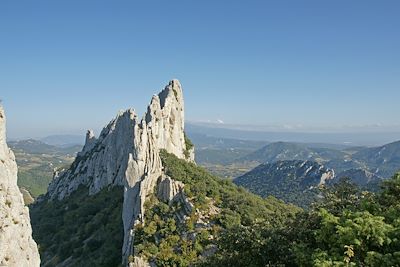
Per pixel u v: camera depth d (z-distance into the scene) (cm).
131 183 9900
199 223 8531
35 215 14900
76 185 15125
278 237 3102
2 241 4184
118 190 12244
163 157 11212
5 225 4300
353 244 2353
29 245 4656
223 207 9194
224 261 3338
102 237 10512
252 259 3152
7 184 4634
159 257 7862
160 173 10144
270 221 3931
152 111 12119
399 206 2762
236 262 3256
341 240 2397
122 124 13262
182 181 10012
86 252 10225
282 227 3331
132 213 9550
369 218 2417
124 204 9875
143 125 10362
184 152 13888
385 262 2214
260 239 3133
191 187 9712
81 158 17100
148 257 7969
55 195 16075
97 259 9638
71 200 14388
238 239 3300
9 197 4578
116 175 12888
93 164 14912
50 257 11125
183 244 8006
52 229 12719
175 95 13788
